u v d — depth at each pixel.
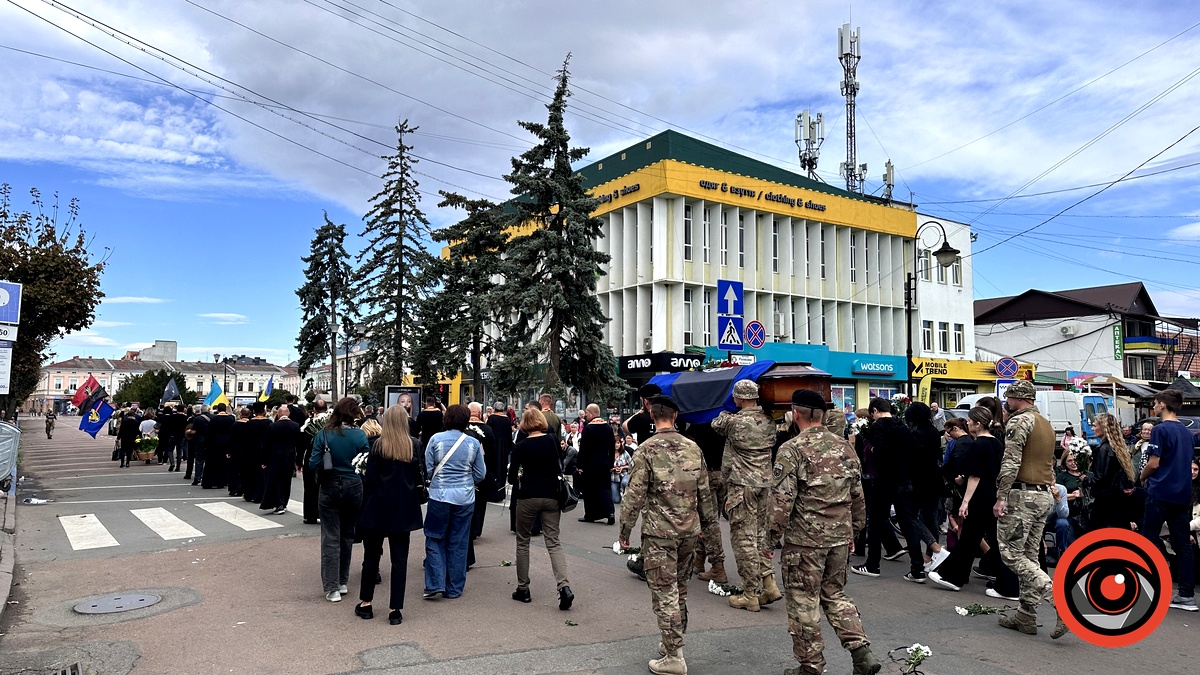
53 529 10.58
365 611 6.30
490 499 9.38
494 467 9.30
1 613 6.36
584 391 23.81
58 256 18.16
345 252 32.03
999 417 8.14
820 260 35.16
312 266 31.80
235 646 5.57
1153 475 7.12
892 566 9.05
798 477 5.01
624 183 31.64
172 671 5.07
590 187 34.84
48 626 6.08
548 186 22.14
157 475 19.38
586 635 5.95
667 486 5.16
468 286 26.64
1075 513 9.09
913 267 39.09
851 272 36.47
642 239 30.77
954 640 5.95
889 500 8.29
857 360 33.88
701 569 8.14
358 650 5.50
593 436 11.68
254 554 8.88
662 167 29.94
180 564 8.35
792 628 4.95
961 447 8.58
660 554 5.12
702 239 30.92
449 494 6.96
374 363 27.52
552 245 22.28
